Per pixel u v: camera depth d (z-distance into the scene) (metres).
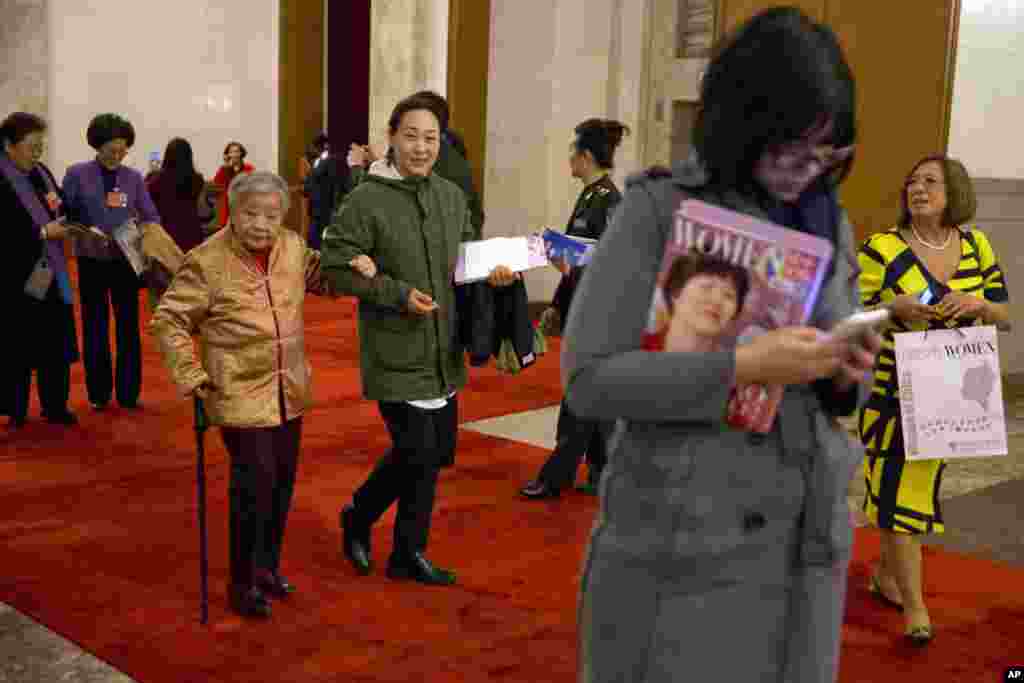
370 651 3.84
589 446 5.71
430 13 11.66
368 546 4.60
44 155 14.98
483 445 6.78
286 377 4.04
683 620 1.78
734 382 1.67
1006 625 4.23
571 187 12.70
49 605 4.18
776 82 1.67
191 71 16.03
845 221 1.91
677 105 11.79
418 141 4.15
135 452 6.38
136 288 7.34
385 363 4.18
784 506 1.79
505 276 4.22
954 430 3.91
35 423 6.99
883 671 3.78
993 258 4.27
